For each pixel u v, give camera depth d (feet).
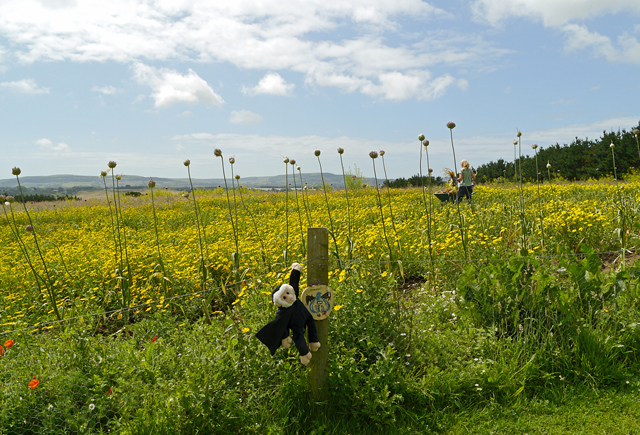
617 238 18.34
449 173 35.63
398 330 10.89
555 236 18.84
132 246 25.48
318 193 61.26
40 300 17.16
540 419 8.87
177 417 8.34
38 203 67.97
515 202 29.89
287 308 8.55
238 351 9.93
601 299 11.33
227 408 8.55
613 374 9.88
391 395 9.58
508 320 11.53
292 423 8.86
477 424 8.90
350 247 16.19
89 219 51.26
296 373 9.64
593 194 36.22
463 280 12.06
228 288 16.12
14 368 9.62
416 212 30.94
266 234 26.21
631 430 8.27
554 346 10.56
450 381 9.70
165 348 10.72
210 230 30.58
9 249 29.01
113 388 8.82
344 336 10.46
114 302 16.55
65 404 8.50
